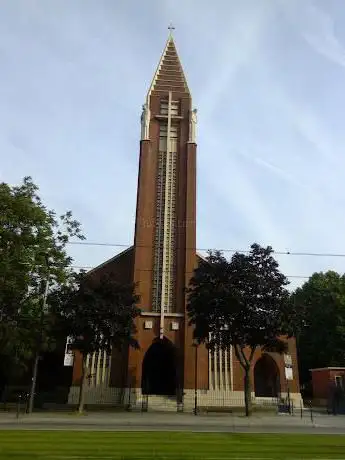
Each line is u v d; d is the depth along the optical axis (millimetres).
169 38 56719
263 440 16875
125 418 29062
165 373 50000
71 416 30094
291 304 34812
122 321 35312
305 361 64438
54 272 32812
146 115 52094
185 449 14266
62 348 48344
